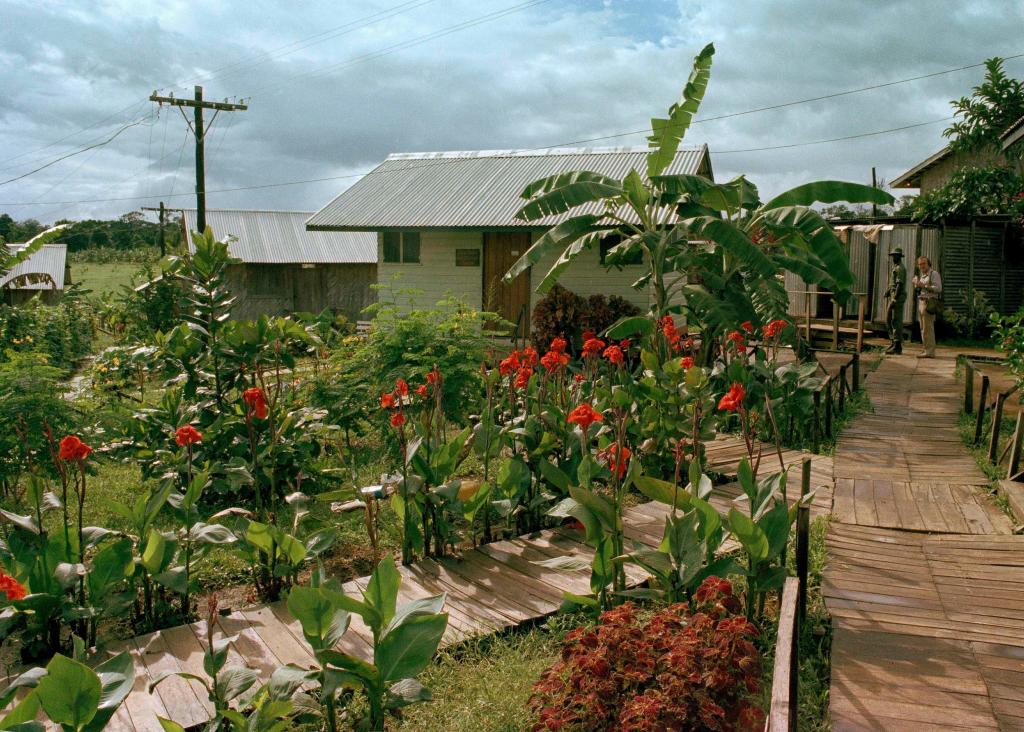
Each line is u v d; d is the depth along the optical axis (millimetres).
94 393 10953
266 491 7312
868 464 7984
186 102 24578
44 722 3713
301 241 26078
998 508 6473
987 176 17375
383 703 3600
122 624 4938
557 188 10750
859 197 10141
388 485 5566
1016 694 3670
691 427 7012
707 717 3016
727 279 10438
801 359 12516
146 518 4957
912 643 4195
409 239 18688
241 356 7926
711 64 10148
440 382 6379
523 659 4258
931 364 13953
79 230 64938
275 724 3277
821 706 3711
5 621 4312
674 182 10133
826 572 5199
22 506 7410
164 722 3137
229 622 4730
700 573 4242
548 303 15852
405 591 5109
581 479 4766
